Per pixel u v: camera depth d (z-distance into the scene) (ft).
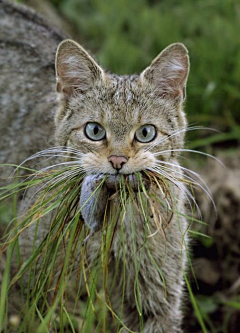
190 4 29.04
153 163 14.82
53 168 16.90
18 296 17.19
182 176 17.37
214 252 23.26
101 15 29.43
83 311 19.29
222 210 23.08
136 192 14.92
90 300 14.07
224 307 22.65
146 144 15.24
